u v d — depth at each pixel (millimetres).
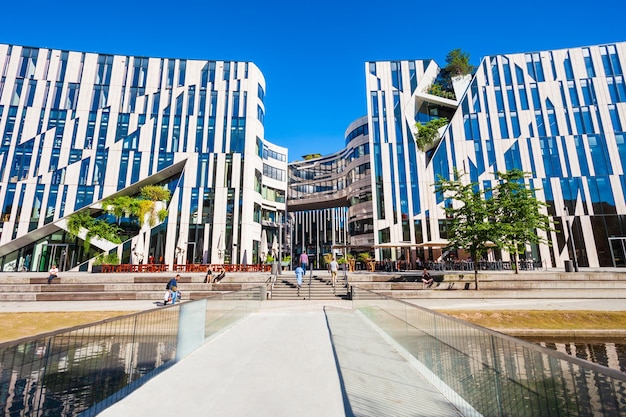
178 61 36969
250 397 4312
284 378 5070
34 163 31750
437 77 39781
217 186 34844
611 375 1946
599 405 2025
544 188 33188
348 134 48969
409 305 5969
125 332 4711
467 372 3729
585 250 31109
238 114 36906
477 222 19000
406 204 35250
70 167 32312
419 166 36031
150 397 4312
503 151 34812
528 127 34875
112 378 4375
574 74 35000
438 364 4566
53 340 3660
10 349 3203
